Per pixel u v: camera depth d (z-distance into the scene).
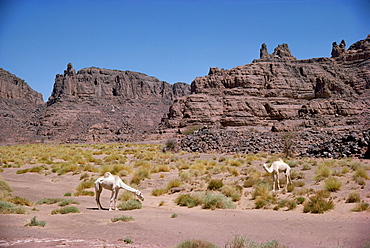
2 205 13.13
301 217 11.91
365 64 175.25
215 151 54.09
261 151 48.31
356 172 19.89
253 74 166.50
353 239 8.55
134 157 50.94
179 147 62.88
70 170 32.62
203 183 21.28
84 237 9.25
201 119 147.00
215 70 174.75
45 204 16.44
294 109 149.75
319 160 34.38
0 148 86.69
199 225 11.08
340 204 13.45
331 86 159.25
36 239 8.72
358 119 105.12
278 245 8.21
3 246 7.80
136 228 10.53
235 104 149.50
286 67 173.50
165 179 26.41
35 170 32.91
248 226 10.77
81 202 16.91
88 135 169.75
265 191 16.78
